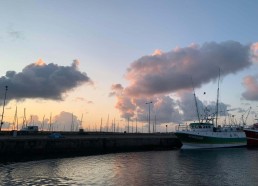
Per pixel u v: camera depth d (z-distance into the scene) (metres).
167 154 64.38
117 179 31.72
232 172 36.78
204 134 81.06
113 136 85.44
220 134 83.69
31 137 67.44
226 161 49.34
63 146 64.94
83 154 64.75
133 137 81.44
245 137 88.25
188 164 45.19
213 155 61.00
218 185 28.69
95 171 37.69
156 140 86.06
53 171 37.50
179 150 77.25
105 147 73.50
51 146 62.84
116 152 71.88
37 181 30.28
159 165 44.03
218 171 37.66
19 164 44.94
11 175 34.00
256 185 28.78
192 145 80.25
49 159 53.19
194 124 85.25
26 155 58.78
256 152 68.50
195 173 35.94
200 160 51.06
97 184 28.89
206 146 81.19
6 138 58.72
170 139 89.69
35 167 41.31
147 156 59.50
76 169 39.50
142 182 29.97
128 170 38.59
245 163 46.59
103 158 55.41
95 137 76.44
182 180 31.14
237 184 29.16
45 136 71.38
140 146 81.62
